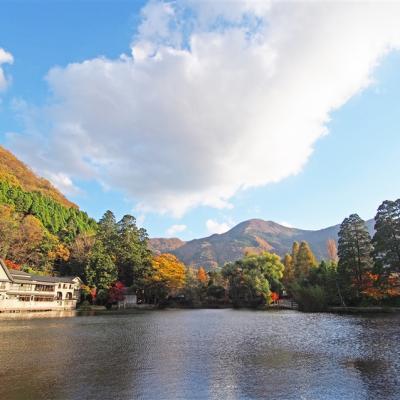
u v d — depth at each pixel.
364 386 17.58
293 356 25.30
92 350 27.77
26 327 43.62
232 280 108.50
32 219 110.12
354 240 71.81
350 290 71.25
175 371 20.92
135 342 32.06
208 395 16.45
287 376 19.70
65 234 120.19
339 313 66.69
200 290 116.12
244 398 15.99
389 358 23.84
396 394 16.27
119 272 108.25
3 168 171.62
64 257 103.31
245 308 98.38
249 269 106.31
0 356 25.14
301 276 99.44
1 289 67.62
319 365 22.25
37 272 93.19
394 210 63.66
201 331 40.91
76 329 42.28
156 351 27.45
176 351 27.50
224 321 54.59
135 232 117.00
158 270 105.81
